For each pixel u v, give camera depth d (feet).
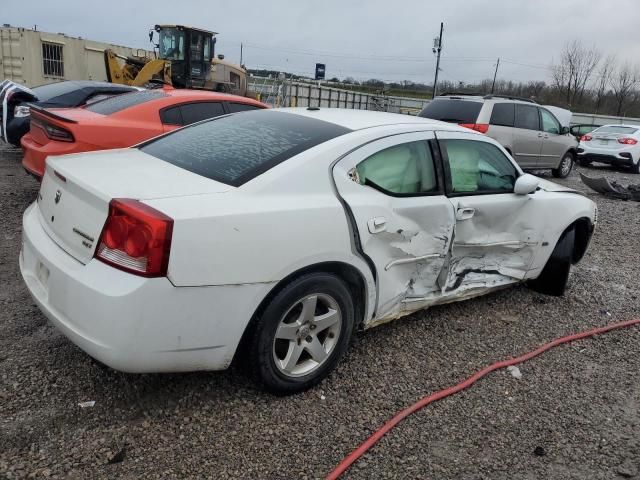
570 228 16.53
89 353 8.58
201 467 8.47
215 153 10.94
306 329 10.25
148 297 8.25
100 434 8.95
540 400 11.14
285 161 10.28
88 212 8.99
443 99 38.63
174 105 22.52
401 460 9.04
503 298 16.42
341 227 10.31
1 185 25.49
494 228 14.08
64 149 19.66
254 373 9.85
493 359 12.67
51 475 8.01
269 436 9.30
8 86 29.43
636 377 12.41
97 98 30.14
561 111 80.12
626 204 36.06
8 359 10.77
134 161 11.00
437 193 12.53
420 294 12.66
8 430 8.80
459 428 10.02
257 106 25.48
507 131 37.93
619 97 179.11
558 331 14.51
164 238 8.25
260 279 9.21
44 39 61.98
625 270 20.62
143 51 74.90
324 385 10.93
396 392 10.95
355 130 11.55
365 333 13.26
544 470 9.10
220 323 9.00
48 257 9.32
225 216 8.89
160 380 10.48
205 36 66.44
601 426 10.41
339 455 9.04
